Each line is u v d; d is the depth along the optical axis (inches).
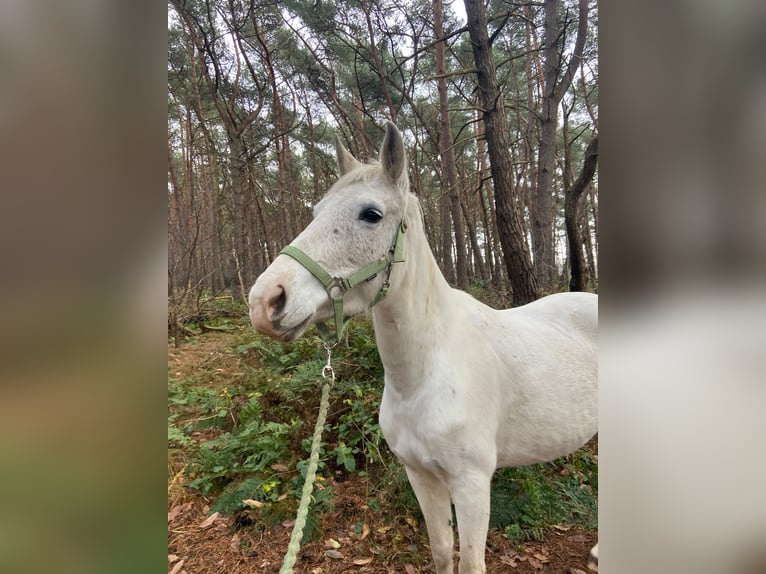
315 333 204.8
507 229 168.7
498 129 167.3
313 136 463.8
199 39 322.0
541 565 87.0
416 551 91.8
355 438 123.3
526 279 168.2
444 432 63.1
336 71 414.0
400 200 60.3
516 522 96.3
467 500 63.8
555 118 221.9
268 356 203.3
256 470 115.1
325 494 104.7
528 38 393.4
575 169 549.0
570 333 86.7
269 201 506.3
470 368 67.7
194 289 403.2
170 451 129.5
